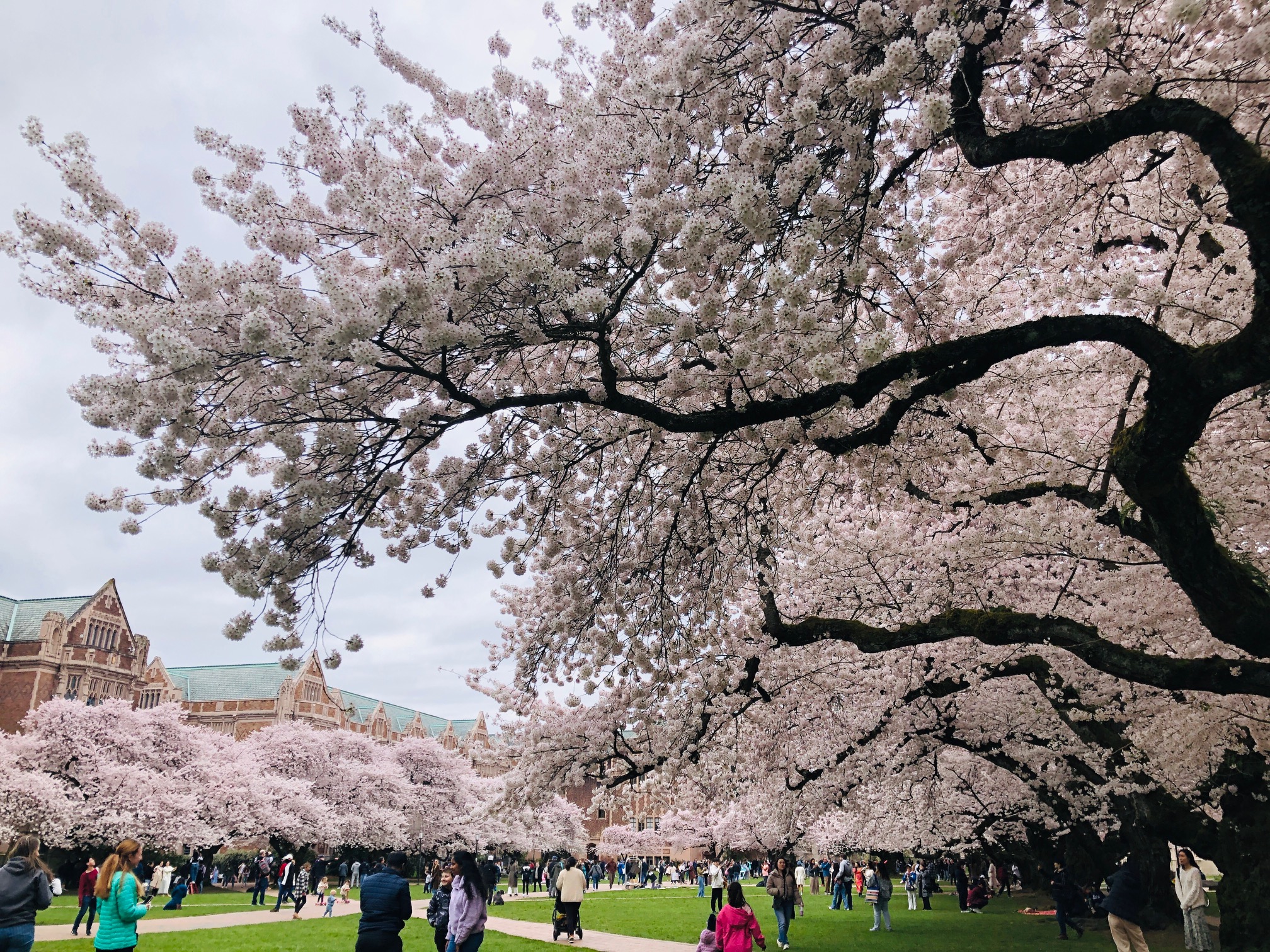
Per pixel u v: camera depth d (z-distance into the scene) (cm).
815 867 4100
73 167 496
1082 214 922
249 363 520
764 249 622
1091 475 831
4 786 3428
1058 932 1764
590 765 1294
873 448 766
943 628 783
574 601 973
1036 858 2330
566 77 702
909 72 495
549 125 665
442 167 603
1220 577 596
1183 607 900
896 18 541
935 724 1348
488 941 1633
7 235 506
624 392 825
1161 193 802
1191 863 1254
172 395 502
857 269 554
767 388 708
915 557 1148
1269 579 843
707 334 600
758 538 1040
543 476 883
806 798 1480
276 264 483
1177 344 536
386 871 752
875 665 1344
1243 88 607
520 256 482
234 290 507
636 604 1016
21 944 688
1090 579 1051
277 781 4647
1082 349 1021
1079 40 620
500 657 1439
